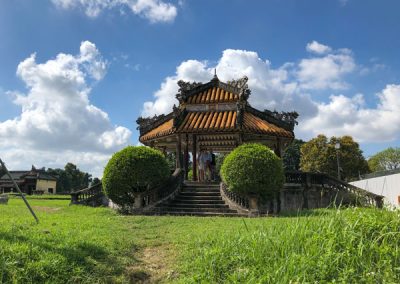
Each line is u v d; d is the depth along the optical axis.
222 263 7.32
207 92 25.89
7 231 9.12
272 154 17.84
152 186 18.45
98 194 23.94
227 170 17.77
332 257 6.48
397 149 59.25
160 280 7.63
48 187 85.88
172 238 10.38
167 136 23.81
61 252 7.64
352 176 56.16
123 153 18.31
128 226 12.27
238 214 17.23
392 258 6.61
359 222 7.46
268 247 7.27
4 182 81.62
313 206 22.02
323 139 57.91
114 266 7.90
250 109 24.80
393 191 20.67
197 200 19.45
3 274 6.32
